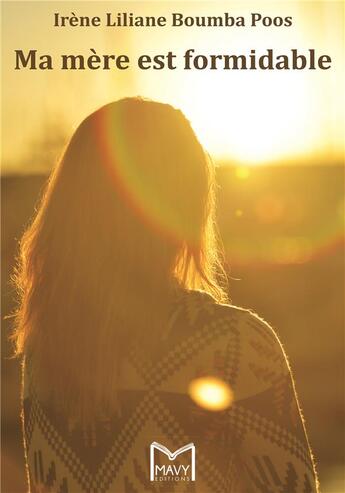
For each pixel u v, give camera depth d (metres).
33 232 2.58
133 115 2.49
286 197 26.92
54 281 2.48
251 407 2.34
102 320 2.41
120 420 2.39
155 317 2.39
